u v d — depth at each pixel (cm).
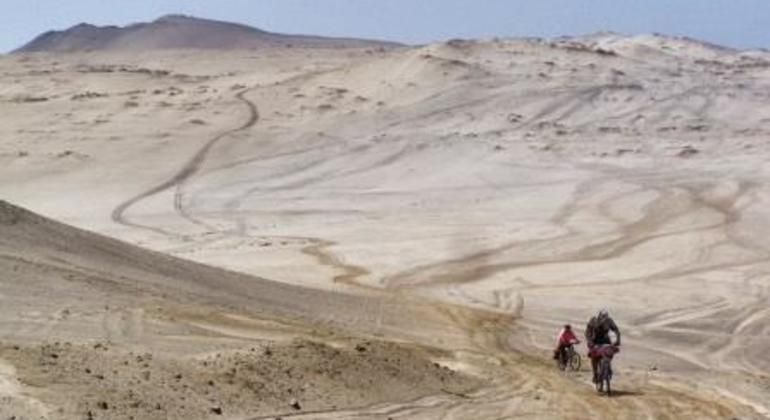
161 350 1752
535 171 6450
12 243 2397
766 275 4291
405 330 2759
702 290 3997
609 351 2089
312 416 1506
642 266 4466
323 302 2902
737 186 6025
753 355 3117
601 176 6306
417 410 1656
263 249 4688
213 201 5981
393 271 4262
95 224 5394
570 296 3841
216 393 1505
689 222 5325
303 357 1764
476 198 5941
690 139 7131
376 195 6059
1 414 1226
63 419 1255
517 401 1848
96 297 2112
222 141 7169
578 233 5116
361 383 1730
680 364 2900
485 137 7188
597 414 1838
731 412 2000
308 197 6044
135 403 1376
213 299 2442
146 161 6775
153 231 5194
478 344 2764
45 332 1777
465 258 4584
